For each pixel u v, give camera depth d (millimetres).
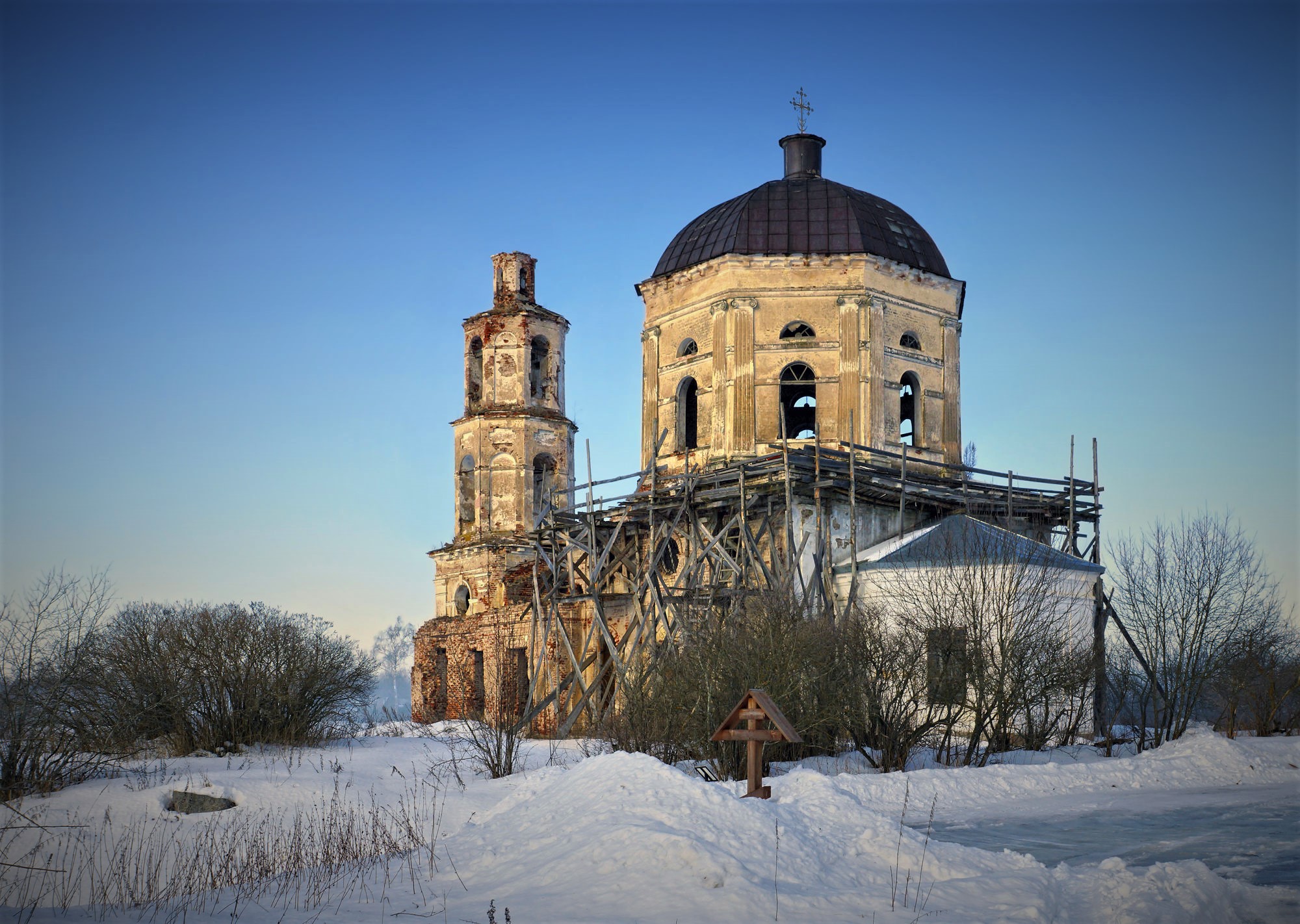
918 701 19906
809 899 10203
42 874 13562
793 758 19688
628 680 24281
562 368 37875
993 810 15945
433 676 35125
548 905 10375
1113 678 25219
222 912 11016
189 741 22547
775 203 29094
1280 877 11445
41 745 17750
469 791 17719
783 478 25062
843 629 20453
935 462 27531
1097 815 15453
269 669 23359
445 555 36875
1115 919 9641
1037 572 24094
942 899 10258
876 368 27828
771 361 27938
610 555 30188
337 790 17688
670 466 29062
